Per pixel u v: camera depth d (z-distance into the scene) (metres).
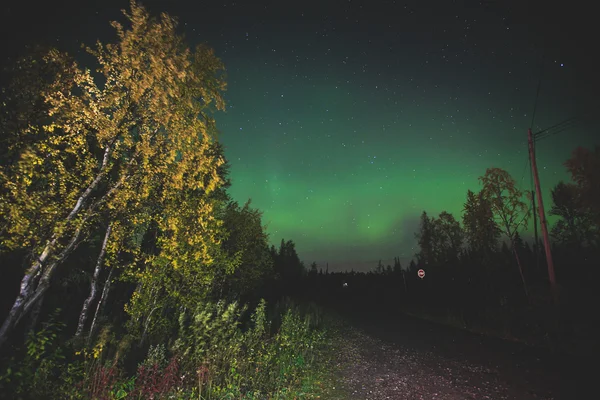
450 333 18.91
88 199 9.23
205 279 11.88
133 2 8.67
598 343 12.47
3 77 7.78
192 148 9.62
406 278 51.12
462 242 36.62
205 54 10.29
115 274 15.30
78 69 8.35
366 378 9.61
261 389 7.76
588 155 19.08
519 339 15.82
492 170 23.42
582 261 25.52
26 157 6.95
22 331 9.62
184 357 8.14
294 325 12.60
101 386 5.93
